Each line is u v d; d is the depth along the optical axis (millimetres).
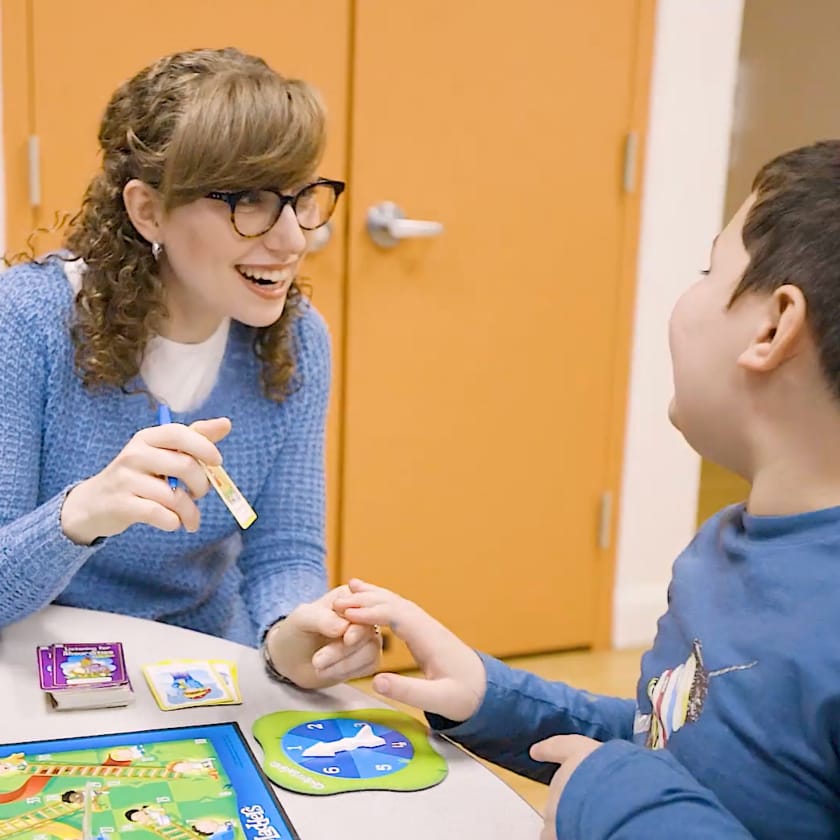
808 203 662
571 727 887
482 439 2293
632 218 2316
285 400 1207
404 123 2072
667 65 2271
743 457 715
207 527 1169
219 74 1005
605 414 2402
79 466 1126
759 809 633
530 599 2426
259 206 1023
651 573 2551
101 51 1845
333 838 678
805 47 3713
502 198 2189
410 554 2285
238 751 774
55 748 760
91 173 1873
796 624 639
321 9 1970
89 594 1174
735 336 689
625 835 593
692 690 689
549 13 2139
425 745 812
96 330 1089
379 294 2131
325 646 886
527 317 2271
